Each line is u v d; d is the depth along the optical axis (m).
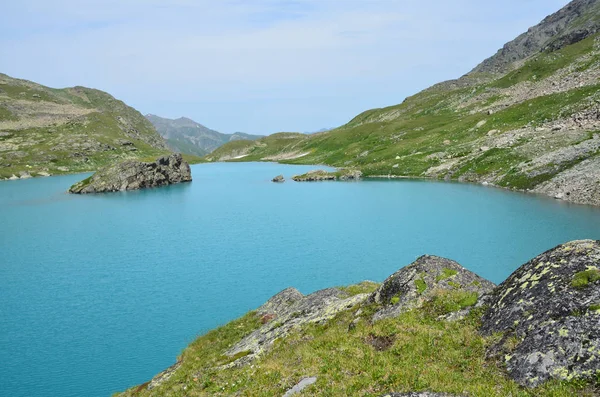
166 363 34.28
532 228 63.50
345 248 64.56
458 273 20.52
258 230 80.44
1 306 46.53
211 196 133.38
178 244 72.12
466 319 16.59
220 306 45.47
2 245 74.19
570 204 77.06
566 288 13.59
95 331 40.12
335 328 20.88
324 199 114.19
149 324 41.44
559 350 11.89
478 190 104.00
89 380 32.00
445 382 12.78
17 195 148.75
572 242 15.78
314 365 16.12
